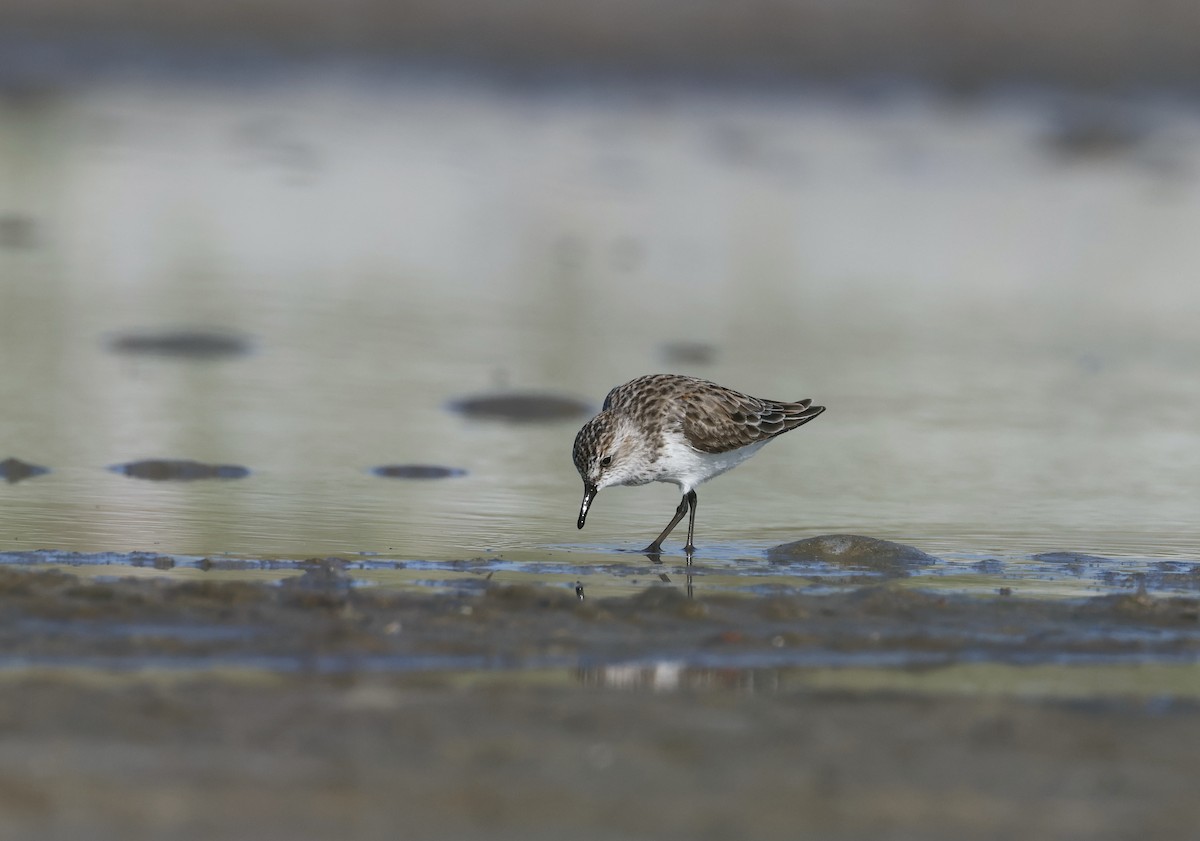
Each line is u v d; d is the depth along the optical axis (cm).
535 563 1194
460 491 1427
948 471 1545
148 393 1747
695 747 789
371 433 1622
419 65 3972
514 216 2819
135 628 960
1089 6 4128
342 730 797
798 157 3347
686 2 4112
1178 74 3878
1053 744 806
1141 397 1867
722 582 1152
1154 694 902
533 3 4112
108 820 687
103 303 2148
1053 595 1131
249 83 3800
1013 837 699
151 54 3938
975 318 2250
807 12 4166
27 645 923
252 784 729
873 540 1253
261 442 1571
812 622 1027
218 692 848
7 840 665
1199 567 1223
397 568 1157
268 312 2155
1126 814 724
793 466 1559
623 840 686
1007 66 3909
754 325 2169
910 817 716
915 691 896
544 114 3659
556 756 773
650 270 2489
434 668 915
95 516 1286
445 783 738
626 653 955
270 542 1223
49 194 2798
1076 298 2384
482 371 1895
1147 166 3338
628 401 1326
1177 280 2511
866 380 1909
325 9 4100
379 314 2169
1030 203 3016
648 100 3794
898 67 3912
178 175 2992
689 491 1317
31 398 1697
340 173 3077
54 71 3772
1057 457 1602
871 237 2736
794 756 782
